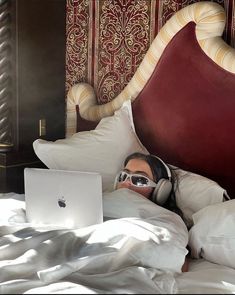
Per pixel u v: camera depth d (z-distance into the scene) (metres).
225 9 2.16
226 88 2.10
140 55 2.47
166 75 2.29
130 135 2.32
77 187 1.70
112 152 2.27
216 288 1.46
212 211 1.73
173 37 2.26
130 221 1.63
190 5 2.18
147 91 2.38
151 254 1.48
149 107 2.37
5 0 2.50
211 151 2.17
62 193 1.74
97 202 1.69
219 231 1.68
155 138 2.35
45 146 2.31
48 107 2.75
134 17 2.46
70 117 2.74
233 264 1.66
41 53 2.67
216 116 2.14
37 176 1.78
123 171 2.02
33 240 1.59
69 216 1.74
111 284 1.31
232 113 2.09
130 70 2.52
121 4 2.50
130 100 2.43
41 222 1.81
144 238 1.51
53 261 1.48
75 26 2.71
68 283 1.33
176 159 2.28
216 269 1.63
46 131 2.76
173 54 2.26
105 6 2.57
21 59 2.58
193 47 2.19
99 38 2.62
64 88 2.81
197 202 1.95
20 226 1.78
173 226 1.66
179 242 1.57
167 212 1.78
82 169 2.26
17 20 2.54
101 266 1.44
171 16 2.32
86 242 1.55
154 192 1.96
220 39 2.13
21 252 1.56
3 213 1.94
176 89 2.26
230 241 1.65
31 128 2.68
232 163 2.11
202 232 1.71
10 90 2.59
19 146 2.63
